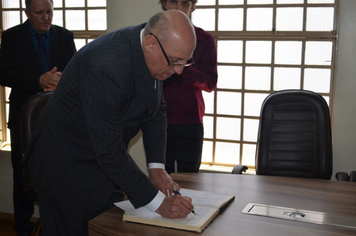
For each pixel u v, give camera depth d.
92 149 1.18
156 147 1.51
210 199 1.32
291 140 2.05
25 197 2.64
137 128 1.39
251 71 2.66
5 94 3.20
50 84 2.31
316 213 1.24
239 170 1.89
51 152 1.30
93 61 1.12
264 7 2.57
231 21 2.67
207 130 2.82
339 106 2.45
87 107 1.11
